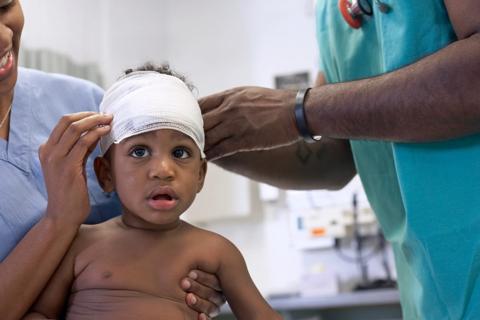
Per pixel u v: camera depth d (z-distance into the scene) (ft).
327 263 10.16
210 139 3.82
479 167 3.29
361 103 3.38
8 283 3.15
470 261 3.28
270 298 9.43
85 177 3.35
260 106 3.78
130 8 10.74
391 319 9.43
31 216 3.52
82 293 3.32
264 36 11.10
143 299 3.28
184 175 3.34
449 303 3.36
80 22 9.38
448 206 3.34
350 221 9.82
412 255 3.63
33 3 8.43
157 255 3.41
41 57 8.46
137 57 10.69
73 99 4.17
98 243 3.42
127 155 3.33
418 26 3.43
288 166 4.61
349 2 3.96
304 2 10.96
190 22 11.45
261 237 10.61
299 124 3.66
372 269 9.93
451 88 3.05
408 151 3.44
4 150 3.60
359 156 4.24
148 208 3.29
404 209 3.80
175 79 3.57
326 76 4.69
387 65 3.55
